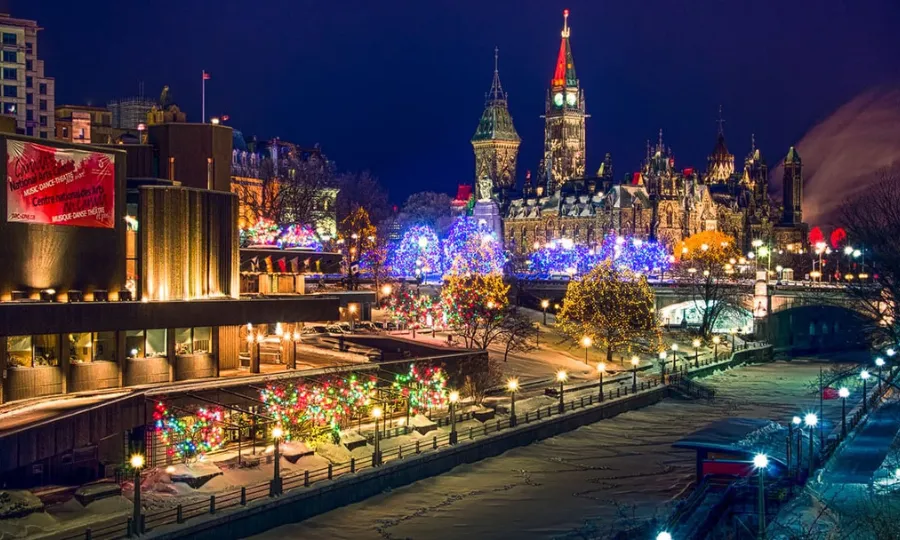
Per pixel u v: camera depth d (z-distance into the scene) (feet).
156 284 341.41
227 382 323.16
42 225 310.24
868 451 351.67
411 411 384.27
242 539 270.87
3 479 274.16
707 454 313.73
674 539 251.39
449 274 650.84
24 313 292.61
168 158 374.02
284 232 611.88
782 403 517.14
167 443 299.17
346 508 306.35
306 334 492.95
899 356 451.53
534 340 616.39
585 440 416.05
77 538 241.14
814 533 245.45
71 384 311.68
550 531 295.28
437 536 288.10
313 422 334.85
